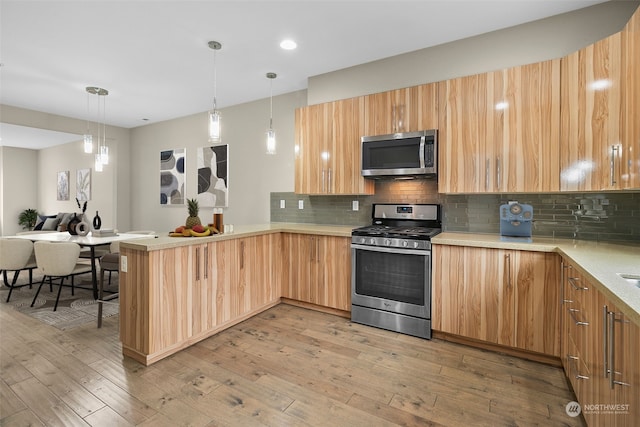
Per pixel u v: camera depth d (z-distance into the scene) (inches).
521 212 99.3
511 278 88.8
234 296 111.3
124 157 232.5
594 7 93.1
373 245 110.7
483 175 99.6
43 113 193.9
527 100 93.2
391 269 108.0
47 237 159.8
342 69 135.0
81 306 133.5
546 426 62.7
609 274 53.1
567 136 86.2
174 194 209.9
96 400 70.0
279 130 164.7
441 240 98.1
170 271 89.6
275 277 131.3
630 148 70.0
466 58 111.2
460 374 81.6
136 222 232.2
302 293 128.8
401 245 105.2
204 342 98.9
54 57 122.4
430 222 120.0
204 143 195.3
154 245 84.4
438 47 115.6
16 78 142.1
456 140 104.0
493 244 90.7
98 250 182.5
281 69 134.8
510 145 95.6
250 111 174.4
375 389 75.0
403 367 84.9
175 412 66.2
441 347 96.5
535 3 91.9
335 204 145.2
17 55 120.4
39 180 319.6
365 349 95.1
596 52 78.7
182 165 205.5
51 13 93.9
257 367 84.5
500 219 102.7
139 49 116.5
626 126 71.1
